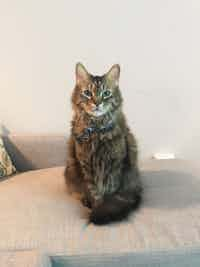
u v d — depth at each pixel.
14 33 1.64
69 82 1.71
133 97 1.73
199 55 1.69
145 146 1.80
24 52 1.67
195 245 0.93
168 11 1.63
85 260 0.91
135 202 1.20
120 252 0.91
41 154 1.71
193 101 1.75
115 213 1.10
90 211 1.17
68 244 0.96
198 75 1.71
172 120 1.77
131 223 1.07
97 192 1.19
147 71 1.70
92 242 0.96
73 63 1.68
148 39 1.66
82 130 1.19
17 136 1.71
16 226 1.06
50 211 1.17
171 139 1.80
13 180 1.50
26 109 1.74
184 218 1.09
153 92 1.73
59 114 1.75
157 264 0.91
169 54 1.68
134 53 1.68
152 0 1.62
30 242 0.97
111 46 1.67
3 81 1.70
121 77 1.70
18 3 1.60
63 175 1.50
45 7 1.61
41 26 1.63
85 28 1.64
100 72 1.69
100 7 1.62
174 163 1.61
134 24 1.64
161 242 0.95
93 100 1.16
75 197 1.29
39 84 1.71
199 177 1.44
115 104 1.21
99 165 1.16
